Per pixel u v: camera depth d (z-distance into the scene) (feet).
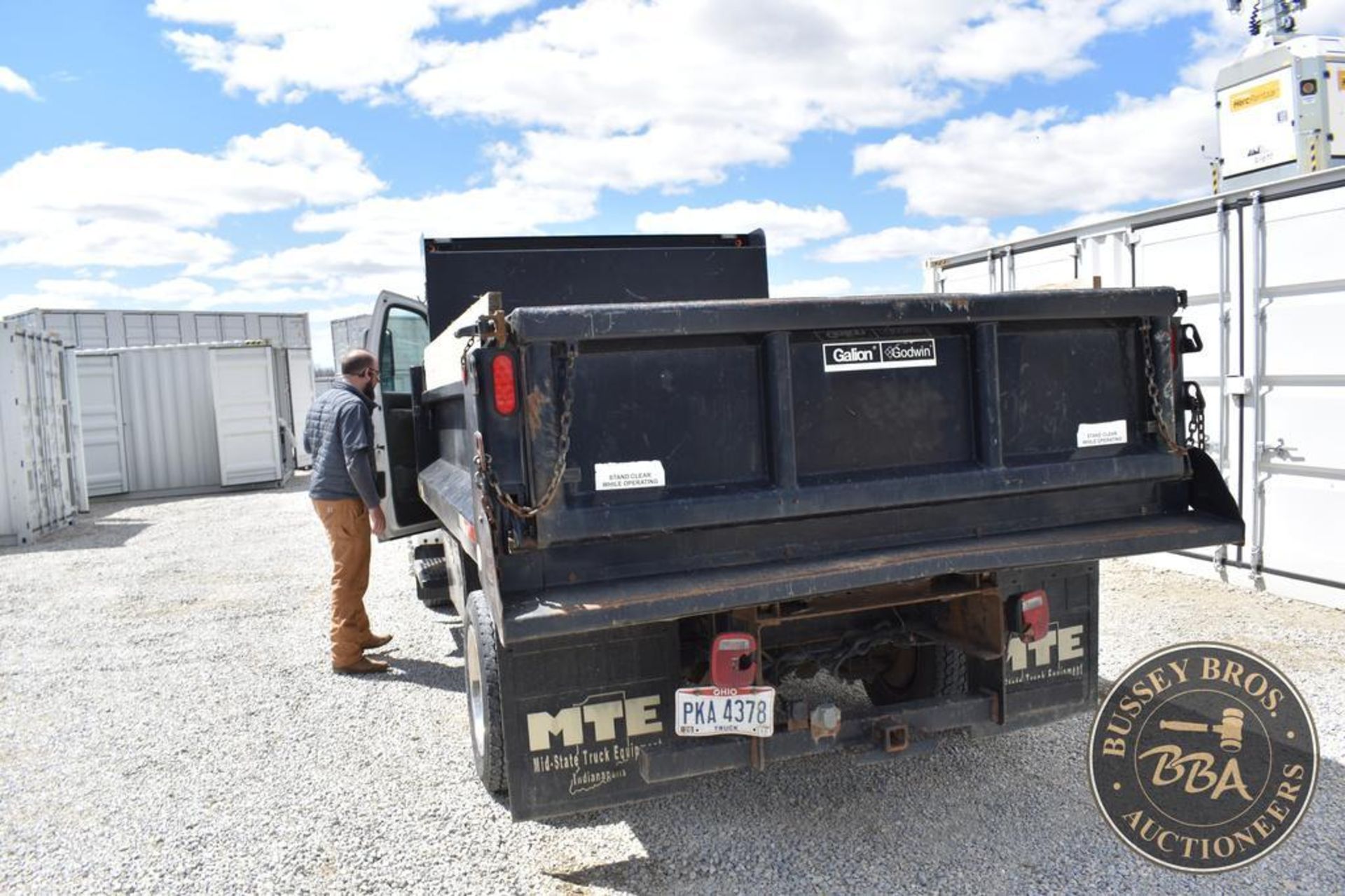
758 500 9.31
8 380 38.06
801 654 11.55
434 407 17.10
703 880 10.31
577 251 16.96
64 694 18.20
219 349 56.54
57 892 10.65
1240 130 26.05
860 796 12.17
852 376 9.89
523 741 9.82
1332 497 19.21
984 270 29.07
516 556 8.81
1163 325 11.09
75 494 48.01
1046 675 11.46
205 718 16.47
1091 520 11.01
